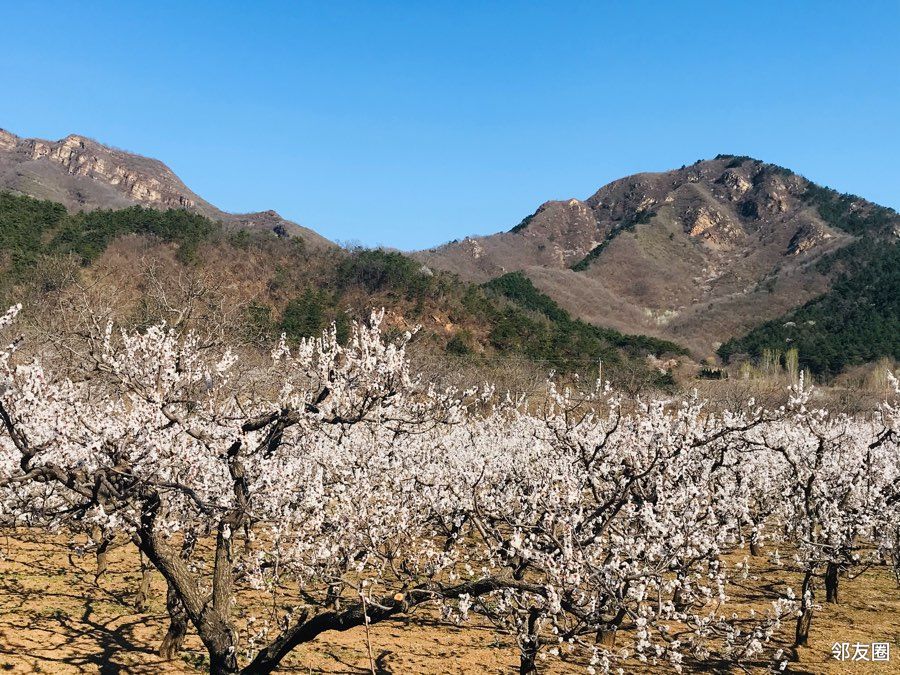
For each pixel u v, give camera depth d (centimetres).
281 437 955
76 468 795
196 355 1070
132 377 904
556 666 1055
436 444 1675
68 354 1296
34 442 893
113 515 780
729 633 819
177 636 976
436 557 1004
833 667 1131
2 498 895
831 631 1327
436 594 730
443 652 1110
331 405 916
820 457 1327
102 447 818
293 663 1003
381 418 938
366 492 1065
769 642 1248
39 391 819
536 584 698
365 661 1043
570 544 773
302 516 985
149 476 844
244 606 1191
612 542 848
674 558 791
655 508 886
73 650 968
